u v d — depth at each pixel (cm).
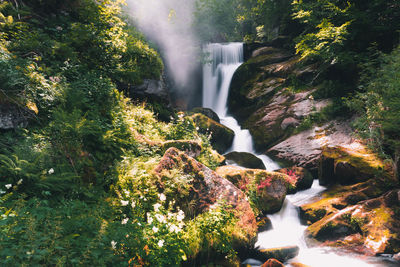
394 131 895
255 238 598
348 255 641
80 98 649
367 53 1256
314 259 625
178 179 558
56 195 458
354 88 1335
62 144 526
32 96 553
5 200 392
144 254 388
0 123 477
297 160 1191
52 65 687
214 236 511
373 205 758
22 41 662
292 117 1391
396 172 853
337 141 1159
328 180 1026
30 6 835
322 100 1389
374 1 1320
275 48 2019
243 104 1756
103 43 877
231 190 631
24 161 427
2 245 291
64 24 878
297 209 842
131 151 659
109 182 548
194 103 1933
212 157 901
